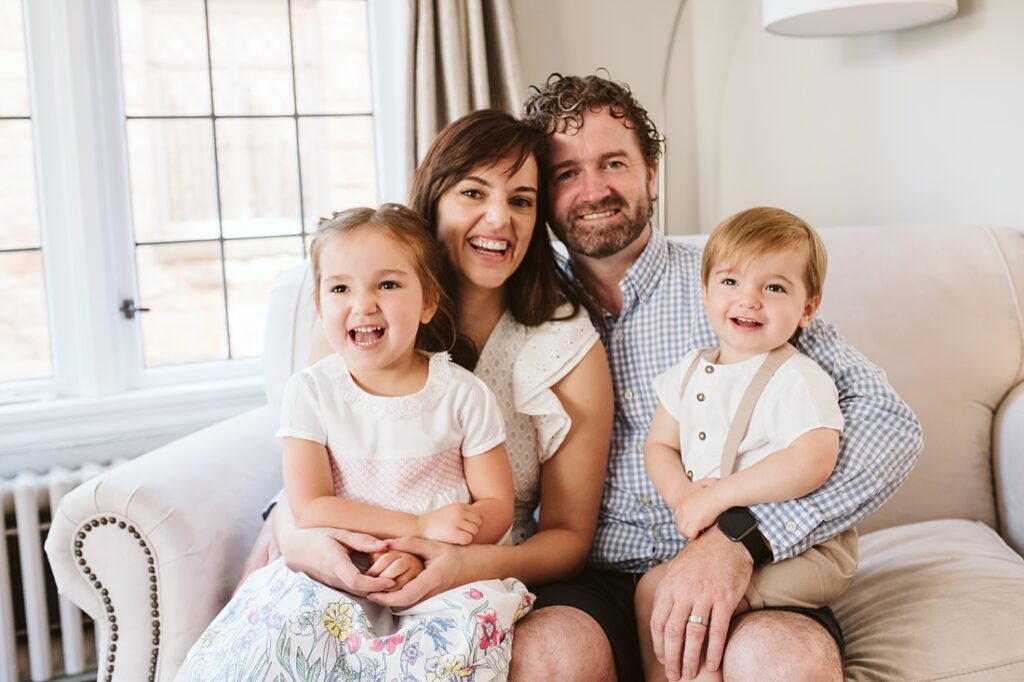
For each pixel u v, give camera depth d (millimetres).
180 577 1456
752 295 1365
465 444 1428
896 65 2227
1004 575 1409
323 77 2748
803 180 2541
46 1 2402
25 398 2455
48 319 2527
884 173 2287
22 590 2357
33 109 2432
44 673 2209
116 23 2502
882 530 1725
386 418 1398
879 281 1867
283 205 2758
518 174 1474
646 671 1387
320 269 1407
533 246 1566
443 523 1334
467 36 2539
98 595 1481
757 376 1385
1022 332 1826
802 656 1177
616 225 1559
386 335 1371
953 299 1843
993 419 1805
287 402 1429
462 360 1531
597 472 1520
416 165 2541
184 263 2670
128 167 2557
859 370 1413
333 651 1213
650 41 2916
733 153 2816
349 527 1345
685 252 1640
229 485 1625
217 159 2674
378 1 2721
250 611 1260
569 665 1253
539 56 2787
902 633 1315
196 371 2656
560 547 1457
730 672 1222
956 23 2064
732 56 2775
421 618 1237
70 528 1453
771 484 1312
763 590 1300
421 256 1405
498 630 1233
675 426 1488
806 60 2484
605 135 1531
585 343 1516
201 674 1226
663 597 1289
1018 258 1874
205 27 2621
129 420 2467
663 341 1586
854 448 1346
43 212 2467
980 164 2039
